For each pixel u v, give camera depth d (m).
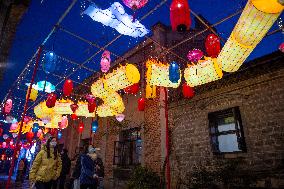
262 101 8.06
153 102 12.05
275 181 7.05
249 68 8.33
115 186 12.95
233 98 8.86
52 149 6.58
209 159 9.04
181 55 12.54
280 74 7.75
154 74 6.48
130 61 14.39
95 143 16.12
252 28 3.76
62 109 10.68
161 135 11.10
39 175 6.18
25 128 15.06
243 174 7.76
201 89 9.84
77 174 8.05
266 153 7.58
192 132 9.93
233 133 8.63
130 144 12.95
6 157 36.16
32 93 9.16
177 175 9.95
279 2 2.92
